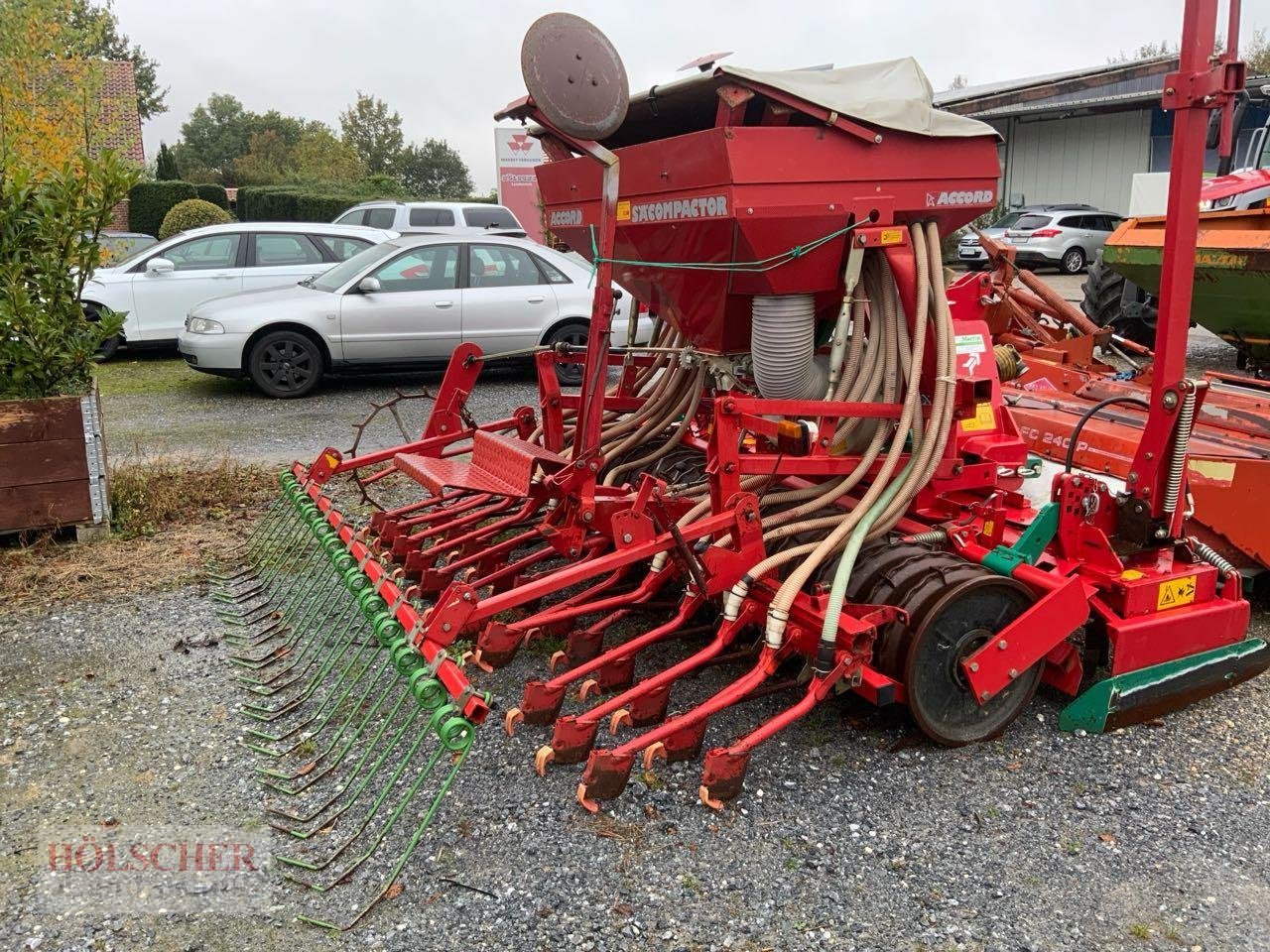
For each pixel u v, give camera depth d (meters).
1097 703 3.67
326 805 3.24
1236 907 2.83
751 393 4.57
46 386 5.69
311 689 3.80
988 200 4.10
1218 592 3.94
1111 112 25.27
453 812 3.21
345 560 3.94
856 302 4.00
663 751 3.31
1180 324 3.45
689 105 4.28
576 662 4.12
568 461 4.21
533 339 10.45
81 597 4.88
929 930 2.73
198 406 9.57
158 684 4.04
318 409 9.48
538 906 2.80
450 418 5.28
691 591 3.77
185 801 3.28
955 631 3.51
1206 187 8.27
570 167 4.48
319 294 9.93
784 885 2.91
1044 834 3.16
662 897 2.85
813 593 3.60
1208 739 3.73
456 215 16.72
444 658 3.00
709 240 3.85
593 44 3.48
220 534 5.78
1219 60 3.28
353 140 64.31
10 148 8.77
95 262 5.99
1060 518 3.73
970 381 3.99
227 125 77.44
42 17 10.98
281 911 2.79
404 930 2.72
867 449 3.95
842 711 3.87
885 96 3.80
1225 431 5.20
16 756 3.53
